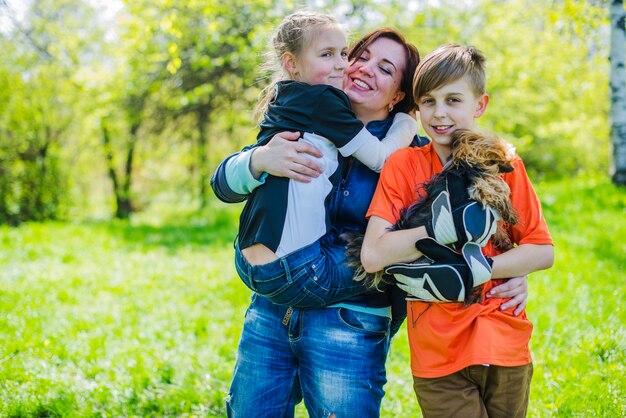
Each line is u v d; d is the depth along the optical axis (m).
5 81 16.84
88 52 18.31
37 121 17.78
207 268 8.05
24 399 3.96
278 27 2.67
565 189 11.51
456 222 2.16
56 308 6.12
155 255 9.24
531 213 2.39
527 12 12.98
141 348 4.95
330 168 2.48
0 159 17.66
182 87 14.81
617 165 10.93
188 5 10.12
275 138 2.44
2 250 9.45
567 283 5.86
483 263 2.20
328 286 2.38
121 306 6.31
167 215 20.06
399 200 2.42
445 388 2.36
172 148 19.03
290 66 2.60
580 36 9.05
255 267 2.41
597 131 20.83
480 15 14.26
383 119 2.83
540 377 3.99
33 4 17.55
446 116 2.41
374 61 2.71
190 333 5.45
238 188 2.50
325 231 2.44
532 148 23.72
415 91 2.50
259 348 2.60
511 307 2.38
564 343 4.53
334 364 2.44
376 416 2.48
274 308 2.58
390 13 12.88
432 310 2.39
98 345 5.04
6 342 4.96
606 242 7.39
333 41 2.53
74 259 8.98
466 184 2.21
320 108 2.44
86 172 21.94
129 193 20.62
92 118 17.05
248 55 11.80
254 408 2.58
